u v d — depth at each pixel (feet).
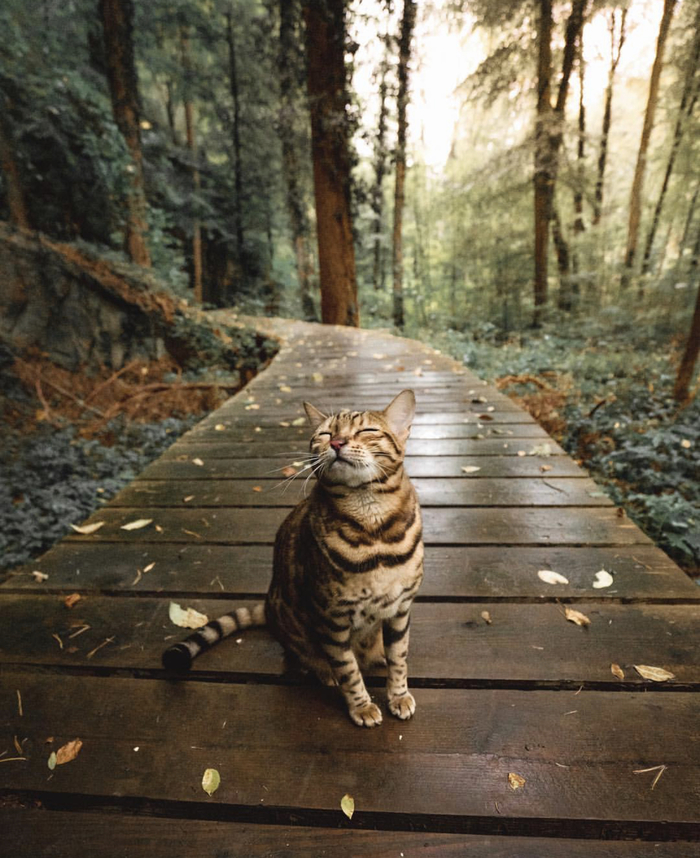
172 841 3.89
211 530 8.67
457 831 3.93
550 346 37.52
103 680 5.45
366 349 27.63
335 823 4.00
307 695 5.16
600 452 16.88
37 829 4.02
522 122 50.31
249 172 61.72
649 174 53.62
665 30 38.11
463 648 5.67
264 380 20.67
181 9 48.85
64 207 32.35
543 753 4.41
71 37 38.58
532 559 7.34
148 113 56.65
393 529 4.61
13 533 12.31
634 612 6.14
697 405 20.49
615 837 3.85
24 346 25.05
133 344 31.50
